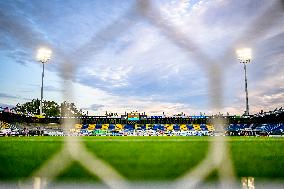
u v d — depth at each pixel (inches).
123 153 346.3
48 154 325.7
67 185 177.0
